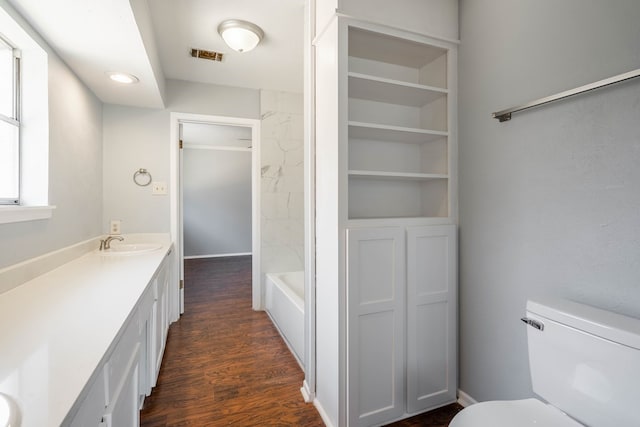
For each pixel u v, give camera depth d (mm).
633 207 1031
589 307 1104
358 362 1513
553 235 1282
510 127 1466
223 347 2479
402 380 1620
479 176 1640
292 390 1915
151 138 2869
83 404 704
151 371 1693
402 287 1605
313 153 1753
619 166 1066
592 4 1144
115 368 964
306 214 1844
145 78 2152
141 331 1382
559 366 1077
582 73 1178
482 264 1626
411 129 1679
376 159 1922
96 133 2520
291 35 2227
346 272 1487
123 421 1047
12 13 1339
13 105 1582
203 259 6398
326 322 1620
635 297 1027
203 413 1698
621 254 1064
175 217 2947
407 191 2002
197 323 2975
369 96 1831
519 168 1425
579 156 1185
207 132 5227
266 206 3320
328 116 1581
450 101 1756
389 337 1584
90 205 2375
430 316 1687
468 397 1721
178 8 1907
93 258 2105
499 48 1518
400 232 1600
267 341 2594
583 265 1175
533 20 1358
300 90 3309
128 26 1500
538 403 1118
